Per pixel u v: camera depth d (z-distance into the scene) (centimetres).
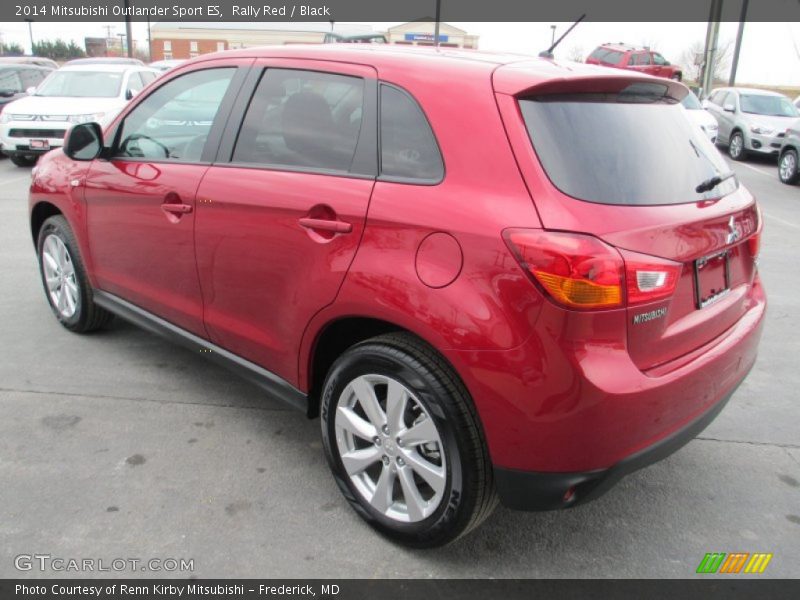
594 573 253
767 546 271
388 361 242
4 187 1022
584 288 201
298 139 283
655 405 218
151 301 363
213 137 316
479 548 264
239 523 271
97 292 411
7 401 359
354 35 1691
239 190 293
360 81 268
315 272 261
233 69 320
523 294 208
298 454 321
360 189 252
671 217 225
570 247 202
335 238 255
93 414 350
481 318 214
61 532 261
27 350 425
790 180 1345
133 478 296
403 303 231
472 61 252
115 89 1250
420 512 248
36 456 310
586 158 222
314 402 291
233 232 297
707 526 283
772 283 635
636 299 210
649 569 257
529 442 215
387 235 239
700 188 250
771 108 1727
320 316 263
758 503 299
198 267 321
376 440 257
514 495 226
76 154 380
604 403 207
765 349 472
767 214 1022
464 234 219
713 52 2555
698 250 233
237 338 313
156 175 338
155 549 254
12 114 1173
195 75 339
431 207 229
